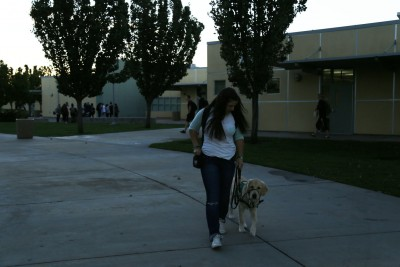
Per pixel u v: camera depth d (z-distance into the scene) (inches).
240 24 601.0
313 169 398.0
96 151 563.5
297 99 844.0
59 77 899.4
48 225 234.4
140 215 252.5
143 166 432.8
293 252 191.9
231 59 610.2
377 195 299.3
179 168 418.9
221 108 201.5
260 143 637.9
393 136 733.9
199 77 1627.7
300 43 821.2
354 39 766.5
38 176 382.3
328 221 238.7
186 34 1039.0
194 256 187.3
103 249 196.1
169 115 1962.4
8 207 273.9
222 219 214.7
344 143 626.8
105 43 897.5
